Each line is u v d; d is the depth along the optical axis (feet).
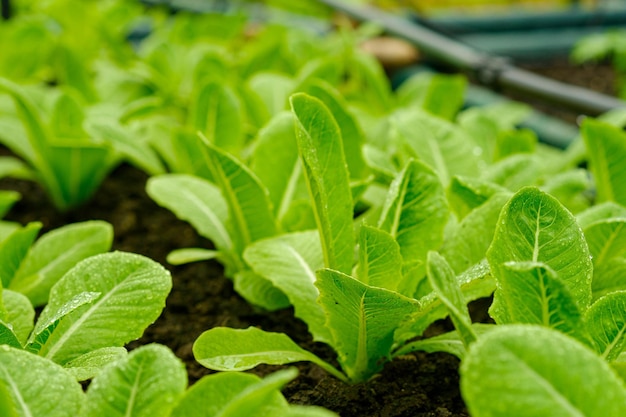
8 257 2.75
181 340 3.00
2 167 3.90
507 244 2.27
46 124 3.82
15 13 6.68
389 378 2.68
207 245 3.63
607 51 8.78
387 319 2.40
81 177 3.91
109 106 3.90
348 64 5.20
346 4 7.32
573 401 1.90
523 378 1.90
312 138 2.35
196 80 4.24
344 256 2.50
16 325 2.49
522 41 9.41
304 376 2.75
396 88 6.77
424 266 2.60
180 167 3.57
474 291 2.61
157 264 2.43
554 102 4.87
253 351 2.46
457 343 2.59
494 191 2.78
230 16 6.01
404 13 8.95
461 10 10.05
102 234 2.92
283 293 2.93
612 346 2.27
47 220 3.97
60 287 2.41
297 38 5.21
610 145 3.11
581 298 2.29
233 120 3.36
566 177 3.07
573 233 2.30
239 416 2.03
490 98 6.29
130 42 7.35
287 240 2.82
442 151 3.16
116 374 2.07
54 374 2.13
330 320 2.47
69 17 5.74
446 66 7.09
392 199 2.50
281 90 3.87
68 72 4.44
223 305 3.16
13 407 2.04
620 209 2.73
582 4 10.12
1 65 4.97
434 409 2.59
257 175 3.06
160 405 2.03
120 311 2.38
